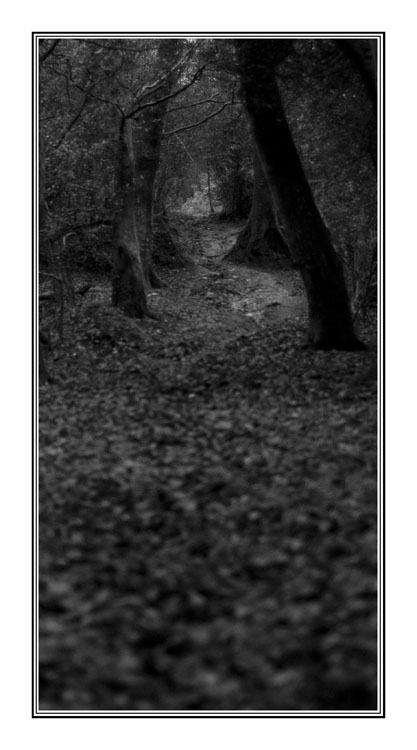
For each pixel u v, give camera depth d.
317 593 5.06
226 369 13.84
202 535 6.39
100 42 19.30
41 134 17.25
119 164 20.64
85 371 15.13
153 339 18.31
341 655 4.37
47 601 5.45
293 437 8.86
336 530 5.98
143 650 4.78
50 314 20.67
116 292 21.23
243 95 15.02
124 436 9.81
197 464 8.23
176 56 21.55
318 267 15.66
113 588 5.60
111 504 7.33
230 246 34.53
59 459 8.90
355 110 16.39
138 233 25.58
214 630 4.88
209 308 23.28
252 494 7.08
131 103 21.48
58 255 18.72
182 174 38.19
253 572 5.64
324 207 18.31
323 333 15.73
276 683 4.29
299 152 18.48
